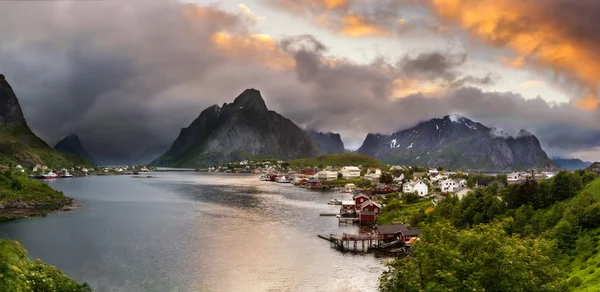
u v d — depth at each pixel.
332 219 131.00
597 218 69.62
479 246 34.72
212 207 155.50
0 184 148.62
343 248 90.94
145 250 85.12
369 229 114.25
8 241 31.67
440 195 152.12
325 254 85.69
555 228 69.25
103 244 90.06
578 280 52.41
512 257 33.50
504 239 37.03
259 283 66.69
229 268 73.88
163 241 93.50
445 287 30.45
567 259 63.38
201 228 110.12
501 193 111.75
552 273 37.53
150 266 73.94
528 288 33.62
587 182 109.12
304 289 64.44
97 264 74.75
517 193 94.00
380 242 94.56
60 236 97.81
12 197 142.25
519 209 85.00
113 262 76.12
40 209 140.38
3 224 112.44
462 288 30.97
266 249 88.06
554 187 91.69
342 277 70.62
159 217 128.75
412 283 32.56
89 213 135.75
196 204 164.62
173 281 66.38
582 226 70.44
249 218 128.62
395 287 35.12
